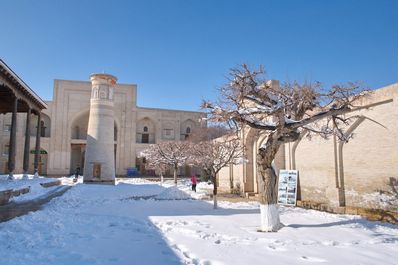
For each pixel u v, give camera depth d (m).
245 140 20.56
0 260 4.80
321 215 11.37
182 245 6.26
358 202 11.80
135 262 5.04
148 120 45.12
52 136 40.66
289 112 8.94
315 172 14.04
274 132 8.73
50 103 41.16
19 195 12.75
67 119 41.38
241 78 8.49
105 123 25.09
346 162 12.46
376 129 11.14
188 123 46.50
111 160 25.14
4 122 38.53
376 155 11.12
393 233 8.14
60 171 40.31
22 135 39.28
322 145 13.62
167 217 10.14
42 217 8.64
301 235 7.49
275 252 5.83
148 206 13.43
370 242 6.89
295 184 14.90
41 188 16.12
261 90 8.81
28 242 5.92
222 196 20.08
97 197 16.20
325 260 5.31
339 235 7.56
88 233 7.20
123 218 9.73
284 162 16.12
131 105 43.62
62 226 7.81
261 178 8.56
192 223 9.07
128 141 42.94
